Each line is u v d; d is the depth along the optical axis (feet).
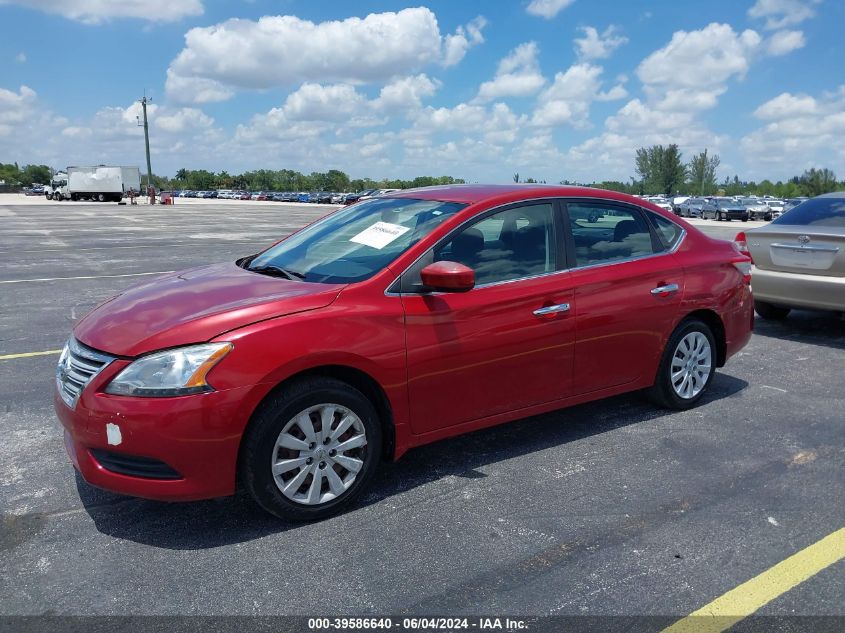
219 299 11.23
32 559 9.97
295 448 10.69
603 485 12.42
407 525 10.98
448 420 12.40
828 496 12.03
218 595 9.12
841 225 23.31
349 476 11.34
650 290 14.93
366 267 12.04
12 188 395.34
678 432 15.02
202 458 10.01
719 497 11.97
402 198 14.57
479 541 10.49
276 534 10.69
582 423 15.57
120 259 48.65
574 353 13.84
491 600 9.03
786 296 23.80
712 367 16.72
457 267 11.25
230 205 209.56
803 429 15.25
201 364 9.91
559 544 10.41
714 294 16.24
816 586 9.39
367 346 11.10
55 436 14.61
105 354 10.19
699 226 114.01
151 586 9.32
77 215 123.44
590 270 14.08
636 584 9.39
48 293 32.99
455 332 12.08
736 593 9.20
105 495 11.98
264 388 10.21
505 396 13.02
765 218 134.62
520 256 13.28
